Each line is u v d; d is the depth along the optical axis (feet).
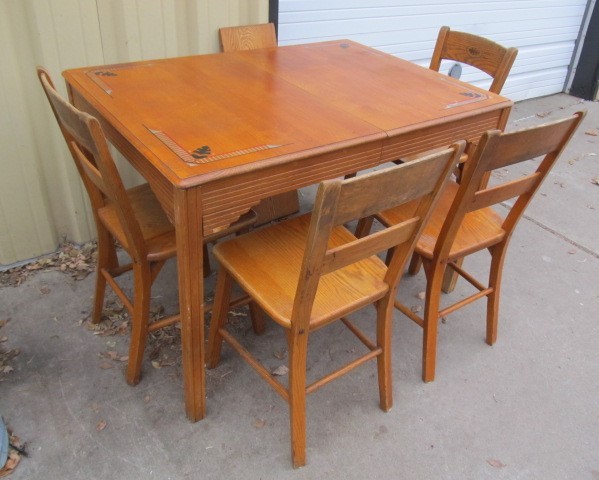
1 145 6.82
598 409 6.15
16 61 6.54
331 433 5.65
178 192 4.18
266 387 6.12
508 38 14.03
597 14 15.05
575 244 9.24
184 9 7.69
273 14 8.93
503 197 5.52
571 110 15.23
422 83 6.77
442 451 5.55
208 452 5.37
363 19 10.97
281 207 8.98
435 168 4.31
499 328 7.25
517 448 5.64
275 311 4.73
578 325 7.40
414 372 6.47
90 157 5.81
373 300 5.11
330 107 5.77
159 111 5.34
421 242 5.89
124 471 5.14
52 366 6.18
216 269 7.96
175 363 6.33
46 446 5.30
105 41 7.13
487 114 6.22
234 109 5.51
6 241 7.42
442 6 12.08
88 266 7.74
